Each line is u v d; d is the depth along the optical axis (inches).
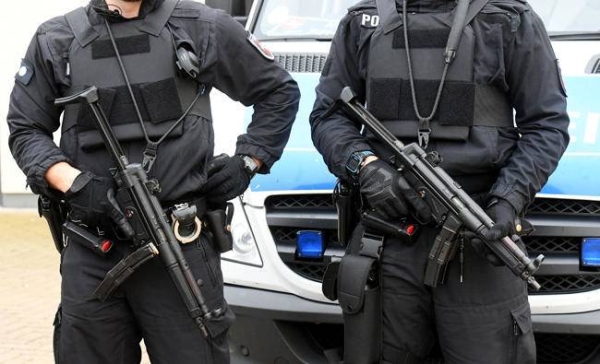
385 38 126.6
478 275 120.6
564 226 147.9
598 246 147.4
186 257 118.8
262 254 161.0
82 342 120.3
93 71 118.6
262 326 161.0
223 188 124.2
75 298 119.4
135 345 126.1
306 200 160.9
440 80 122.7
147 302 119.3
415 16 125.5
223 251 124.8
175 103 118.3
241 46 125.9
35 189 118.8
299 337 160.1
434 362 133.9
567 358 153.1
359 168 125.6
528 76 122.0
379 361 128.9
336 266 133.6
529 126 123.6
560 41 176.6
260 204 161.2
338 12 203.0
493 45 121.8
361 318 127.1
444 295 122.0
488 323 121.1
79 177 114.9
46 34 121.0
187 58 116.8
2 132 458.0
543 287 150.8
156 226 114.6
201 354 120.5
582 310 147.7
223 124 169.2
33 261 347.6
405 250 124.4
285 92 131.4
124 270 115.0
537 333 149.6
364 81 134.0
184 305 119.3
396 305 125.6
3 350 231.5
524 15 122.0
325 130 133.0
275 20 203.9
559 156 121.9
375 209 123.8
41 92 121.5
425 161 120.2
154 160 117.5
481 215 115.8
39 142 119.6
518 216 120.0
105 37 119.3
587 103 155.9
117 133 117.6
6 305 278.1
